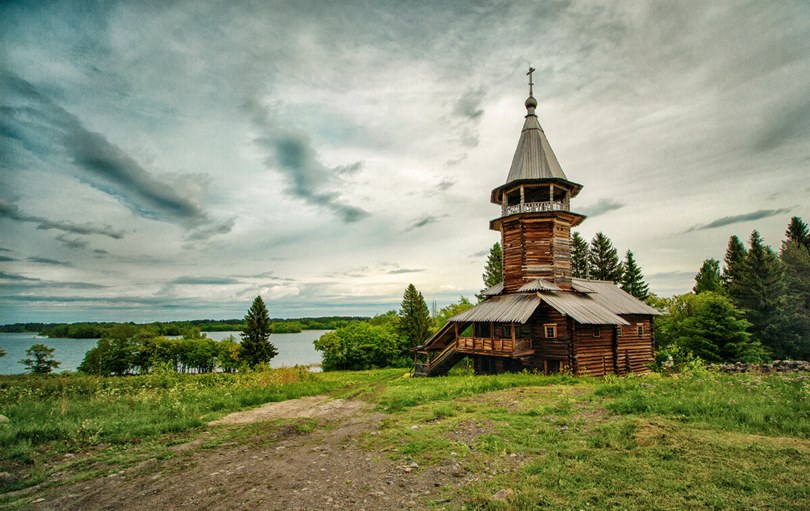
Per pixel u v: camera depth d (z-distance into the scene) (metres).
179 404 15.22
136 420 12.58
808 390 12.03
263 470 8.50
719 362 33.41
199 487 7.59
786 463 7.23
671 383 15.11
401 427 11.85
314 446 10.34
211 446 10.33
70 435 10.75
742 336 33.72
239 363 69.81
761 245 52.31
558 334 27.39
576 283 32.94
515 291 30.75
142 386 19.83
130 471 8.47
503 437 9.94
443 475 7.82
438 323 69.81
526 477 7.38
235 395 18.14
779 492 6.17
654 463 7.54
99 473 8.31
